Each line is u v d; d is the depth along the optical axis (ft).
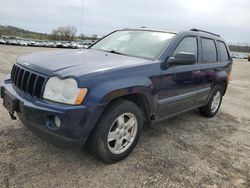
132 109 10.18
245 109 21.01
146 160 10.68
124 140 10.52
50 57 10.72
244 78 43.70
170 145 12.34
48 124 8.59
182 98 12.94
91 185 8.68
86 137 8.98
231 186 9.45
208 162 11.07
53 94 8.64
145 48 12.42
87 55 11.55
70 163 9.86
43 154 10.28
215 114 18.11
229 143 13.38
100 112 8.94
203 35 15.25
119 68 9.63
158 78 11.07
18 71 10.37
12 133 11.78
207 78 15.11
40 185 8.41
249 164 11.27
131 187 8.79
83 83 8.50
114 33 15.58
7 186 8.18
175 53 12.25
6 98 10.23
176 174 9.86
